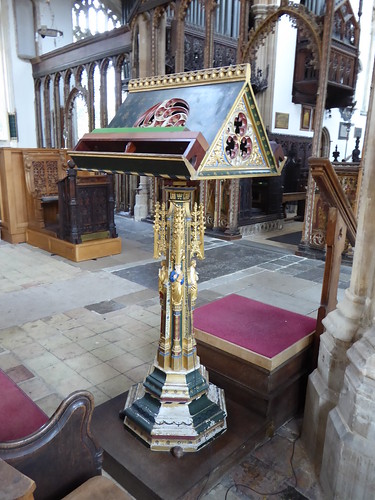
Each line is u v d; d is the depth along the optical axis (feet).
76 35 44.50
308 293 14.92
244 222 24.72
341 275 17.19
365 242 6.37
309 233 20.11
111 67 30.53
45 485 4.77
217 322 8.72
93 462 5.25
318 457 6.88
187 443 6.65
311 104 37.78
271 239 24.21
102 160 5.95
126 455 6.57
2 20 37.09
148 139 5.37
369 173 6.12
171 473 6.25
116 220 28.68
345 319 6.70
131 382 9.06
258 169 6.03
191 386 6.78
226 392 8.09
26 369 9.50
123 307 13.25
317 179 7.17
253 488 6.48
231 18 32.94
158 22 24.95
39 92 39.34
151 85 6.91
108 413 7.61
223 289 15.19
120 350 10.48
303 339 8.01
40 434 4.62
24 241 21.67
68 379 9.14
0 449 4.31
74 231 18.13
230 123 5.40
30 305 13.30
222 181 23.45
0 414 5.71
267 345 7.77
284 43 33.88
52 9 39.52
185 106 6.14
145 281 15.83
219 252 20.66
